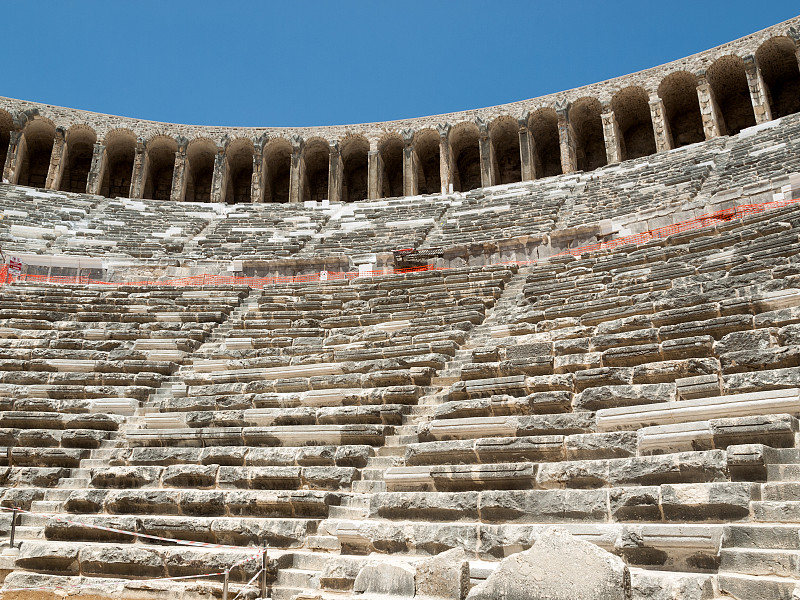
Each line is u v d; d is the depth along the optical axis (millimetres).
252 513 10961
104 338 19312
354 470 11188
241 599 9000
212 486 11867
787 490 7348
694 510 7613
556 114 42625
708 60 38781
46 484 12891
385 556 8984
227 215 39250
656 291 14789
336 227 35062
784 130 30547
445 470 9852
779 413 8586
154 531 10797
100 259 28391
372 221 35281
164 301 22438
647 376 10641
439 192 47406
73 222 34094
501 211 32625
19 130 42344
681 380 9836
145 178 44375
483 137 43500
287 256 30031
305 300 22203
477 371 12977
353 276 27578
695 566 6984
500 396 11398
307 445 12469
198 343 18859
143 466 12820
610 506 8156
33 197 37312
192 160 46875
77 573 10367
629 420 9641
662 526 7301
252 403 14195
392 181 48938
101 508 11844
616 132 40688
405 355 15469
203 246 32469
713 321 11430
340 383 14320
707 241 17391
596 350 12539
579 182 35844
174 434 13391
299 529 10008
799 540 6586
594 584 5254
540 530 8156
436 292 21047
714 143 33812
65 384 16219
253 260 28578
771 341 10281
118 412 15031
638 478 8461
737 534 6977
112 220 35812
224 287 24125
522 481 9281
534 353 13039
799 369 9008
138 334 19312
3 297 22281
